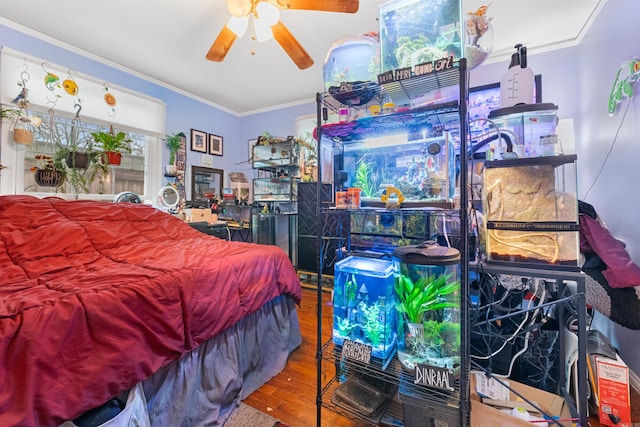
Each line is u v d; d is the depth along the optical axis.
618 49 1.85
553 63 2.67
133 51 2.76
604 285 1.43
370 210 1.20
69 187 2.64
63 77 2.60
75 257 1.61
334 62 1.33
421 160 1.26
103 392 0.94
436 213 1.07
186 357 1.32
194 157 3.86
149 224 2.22
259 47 2.68
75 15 2.24
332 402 1.26
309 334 2.28
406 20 1.15
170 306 1.21
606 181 2.00
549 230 1.13
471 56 1.30
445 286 1.06
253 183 4.10
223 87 3.60
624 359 1.68
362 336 1.21
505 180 1.21
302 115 4.03
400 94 1.22
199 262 1.53
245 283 1.63
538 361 1.45
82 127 2.76
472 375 1.37
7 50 2.29
